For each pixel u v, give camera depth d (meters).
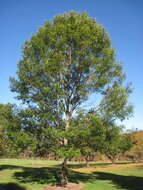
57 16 19.03
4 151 26.28
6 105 17.95
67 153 14.92
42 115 16.16
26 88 17.70
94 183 20.62
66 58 18.28
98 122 15.59
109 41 18.75
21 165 38.50
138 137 50.72
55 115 16.86
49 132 15.52
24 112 16.59
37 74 17.38
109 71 18.31
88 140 16.30
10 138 16.77
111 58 18.36
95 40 17.86
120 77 18.62
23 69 17.47
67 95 18.06
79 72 18.39
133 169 34.12
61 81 17.78
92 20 19.14
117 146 17.34
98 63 17.91
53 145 16.72
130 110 16.94
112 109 16.73
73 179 22.58
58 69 17.12
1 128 23.80
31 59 17.80
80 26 18.09
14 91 18.23
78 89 18.17
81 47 18.17
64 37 17.69
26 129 17.33
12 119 17.44
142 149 50.06
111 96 17.47
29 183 19.89
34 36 18.27
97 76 18.08
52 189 17.33
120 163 46.44
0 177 23.44
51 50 17.95
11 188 17.83
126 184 20.42
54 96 16.61
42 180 21.41
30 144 16.31
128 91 18.39
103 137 15.99
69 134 15.07
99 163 48.59
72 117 17.45
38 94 17.27
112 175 27.44
